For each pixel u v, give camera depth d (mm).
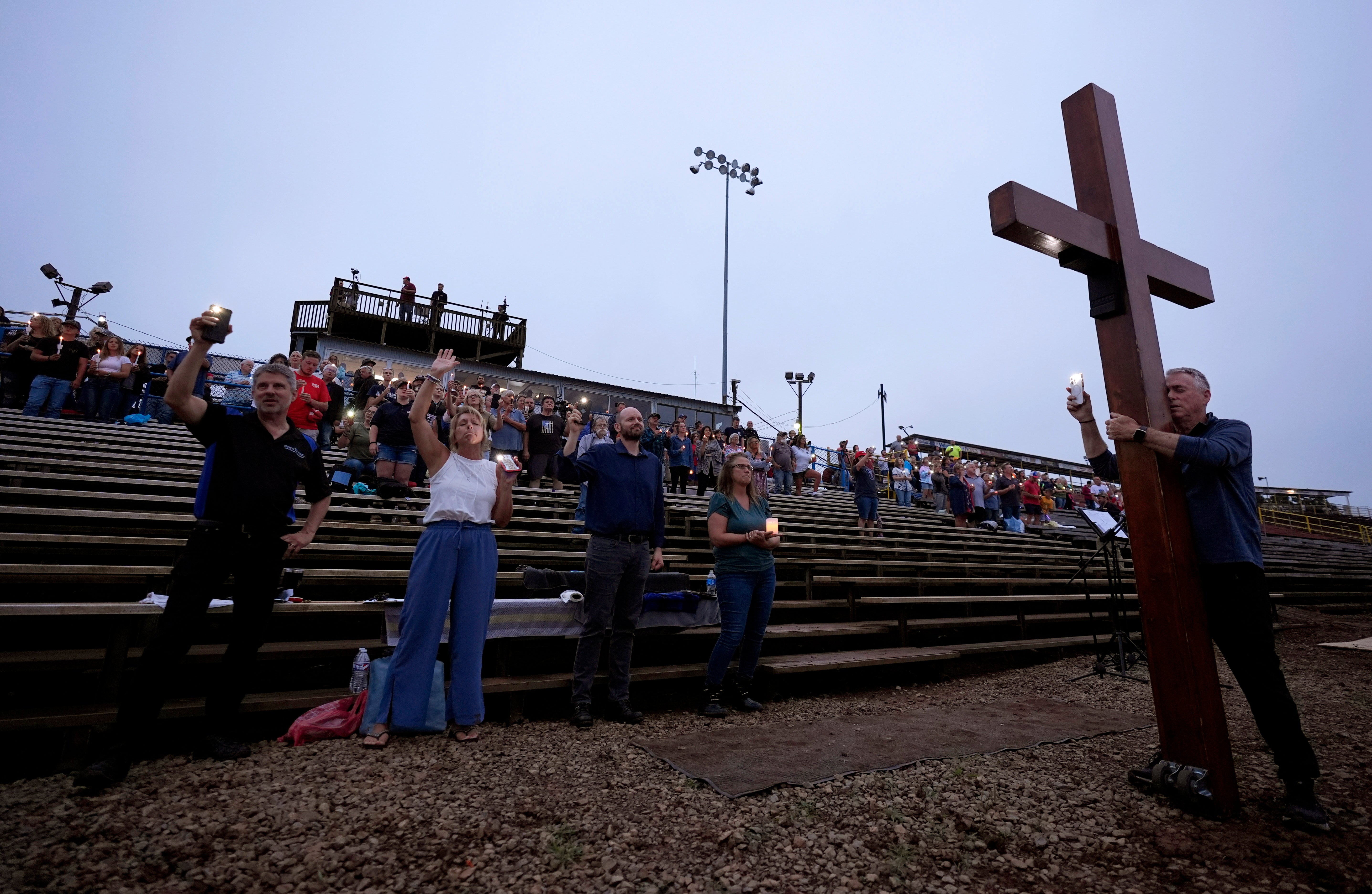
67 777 2895
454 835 2494
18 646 3969
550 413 10055
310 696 3760
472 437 4008
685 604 5109
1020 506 15055
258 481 3275
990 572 9938
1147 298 3285
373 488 8078
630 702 4879
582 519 7430
